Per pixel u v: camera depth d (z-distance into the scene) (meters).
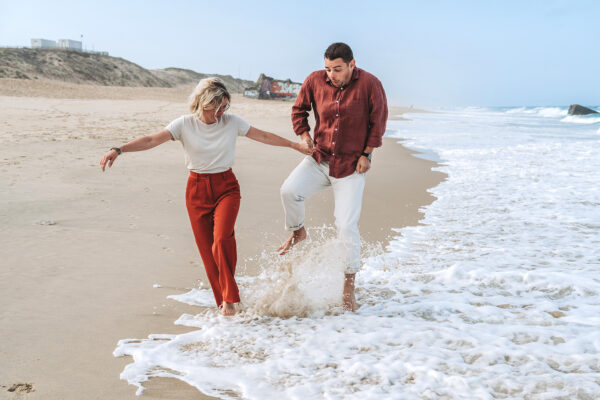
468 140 17.84
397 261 4.69
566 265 4.42
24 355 2.56
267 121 24.38
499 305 3.53
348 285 3.45
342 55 3.19
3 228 4.75
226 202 3.22
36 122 15.41
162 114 24.03
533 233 5.65
